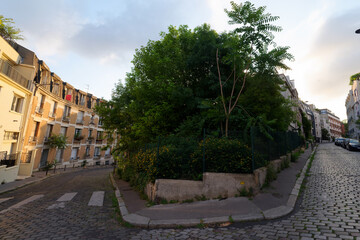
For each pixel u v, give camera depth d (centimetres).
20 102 1705
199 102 965
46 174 2072
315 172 916
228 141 650
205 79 1060
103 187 1120
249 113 905
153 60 1228
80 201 742
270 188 624
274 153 886
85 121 3394
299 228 369
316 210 455
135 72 1373
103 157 4028
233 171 609
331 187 634
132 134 1409
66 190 1080
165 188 599
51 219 530
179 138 719
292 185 668
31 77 1809
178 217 472
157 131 1117
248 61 806
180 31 1304
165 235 394
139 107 1268
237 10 745
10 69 1470
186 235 386
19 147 1694
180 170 640
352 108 4141
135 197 722
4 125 1455
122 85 1691
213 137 678
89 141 3519
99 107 1645
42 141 2392
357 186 616
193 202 565
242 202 528
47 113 2453
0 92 1376
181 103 1035
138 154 938
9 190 1268
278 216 438
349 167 980
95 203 698
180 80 1208
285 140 1171
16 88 1575
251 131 648
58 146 2539
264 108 881
